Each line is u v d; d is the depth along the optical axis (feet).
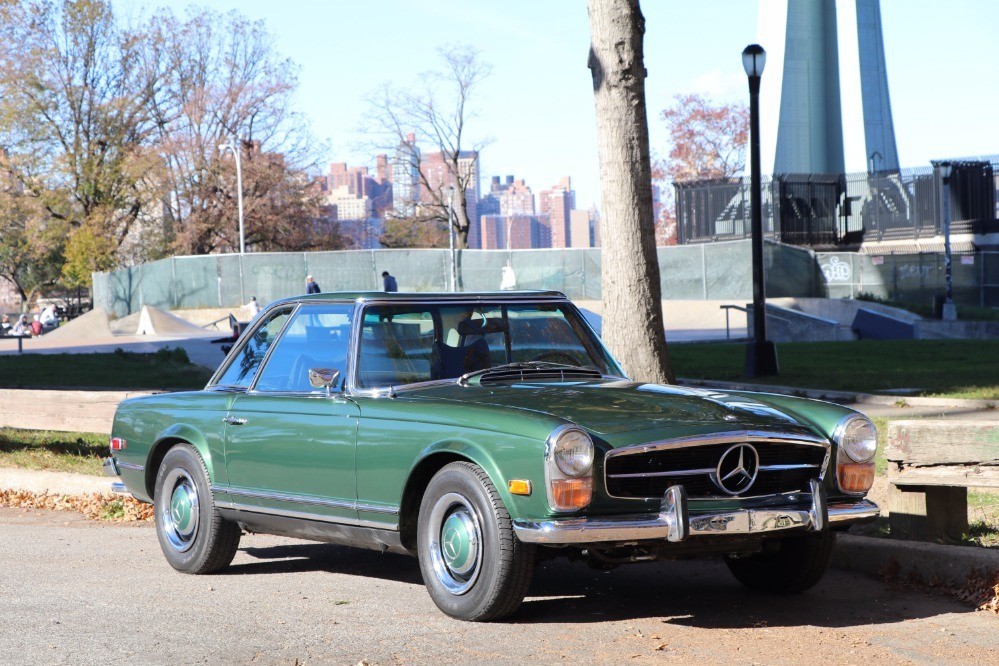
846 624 17.46
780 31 196.13
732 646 16.19
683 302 150.51
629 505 16.48
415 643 16.51
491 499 16.71
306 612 18.78
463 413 17.38
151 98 199.41
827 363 67.00
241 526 21.88
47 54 187.83
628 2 33.32
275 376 21.43
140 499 24.23
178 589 20.98
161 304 179.01
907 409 43.04
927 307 126.11
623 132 33.63
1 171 192.34
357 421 18.92
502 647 16.19
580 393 18.47
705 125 236.43
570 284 168.45
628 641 16.47
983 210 140.46
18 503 32.96
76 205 203.82
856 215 154.40
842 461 18.12
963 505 21.57
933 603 18.79
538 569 22.22
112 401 35.40
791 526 17.12
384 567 23.00
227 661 15.83
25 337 167.73
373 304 20.02
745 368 58.54
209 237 205.67
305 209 209.05
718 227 159.84
